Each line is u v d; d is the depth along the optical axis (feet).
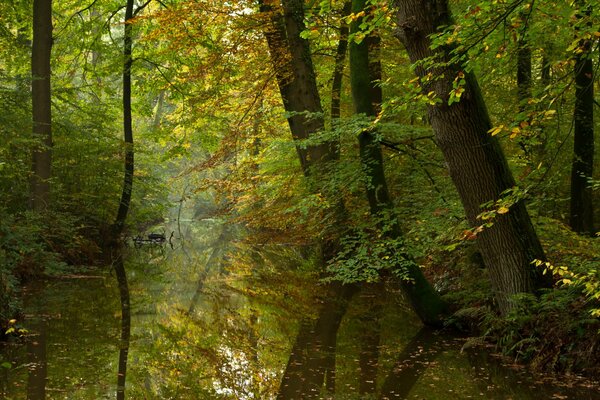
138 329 31.78
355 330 31.40
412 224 34.37
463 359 24.88
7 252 35.68
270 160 52.65
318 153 45.68
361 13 20.49
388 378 22.74
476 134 22.94
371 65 43.98
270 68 48.80
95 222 67.77
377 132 31.48
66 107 65.62
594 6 17.87
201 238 106.22
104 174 64.54
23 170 46.37
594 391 20.17
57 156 60.44
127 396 20.63
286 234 67.26
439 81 22.59
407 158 38.75
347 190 36.09
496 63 22.80
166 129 64.80
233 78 56.29
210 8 46.60
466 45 18.37
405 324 32.17
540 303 22.79
